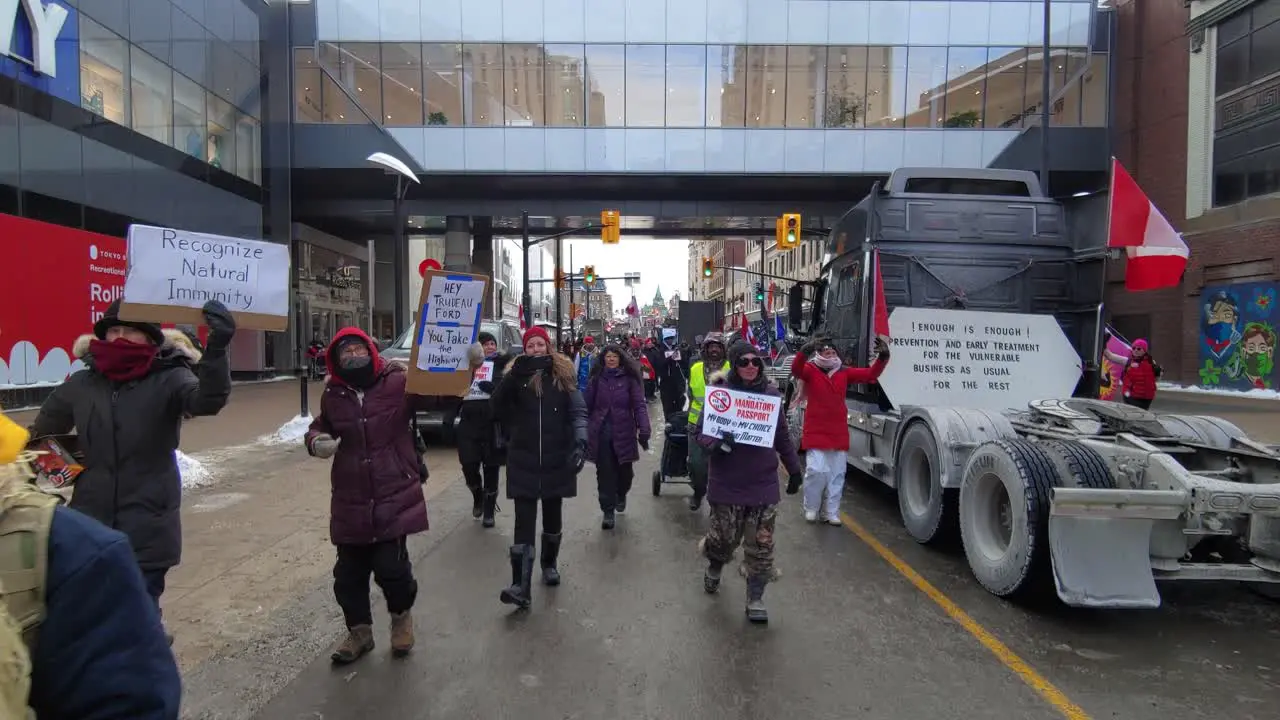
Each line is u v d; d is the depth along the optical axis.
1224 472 4.96
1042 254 7.57
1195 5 24.06
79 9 16.94
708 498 4.76
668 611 4.77
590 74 28.62
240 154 25.02
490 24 28.38
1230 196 22.94
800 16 28.64
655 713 3.46
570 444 4.86
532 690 3.68
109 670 1.26
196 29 22.31
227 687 3.69
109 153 18.06
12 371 14.66
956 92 28.98
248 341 28.17
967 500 5.33
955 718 3.41
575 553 6.09
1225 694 3.65
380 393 3.88
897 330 7.15
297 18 28.25
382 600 4.97
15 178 14.93
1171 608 4.88
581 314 76.50
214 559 5.66
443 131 28.59
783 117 28.97
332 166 28.50
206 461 9.77
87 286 16.89
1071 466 4.62
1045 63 18.67
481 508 7.16
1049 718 3.41
